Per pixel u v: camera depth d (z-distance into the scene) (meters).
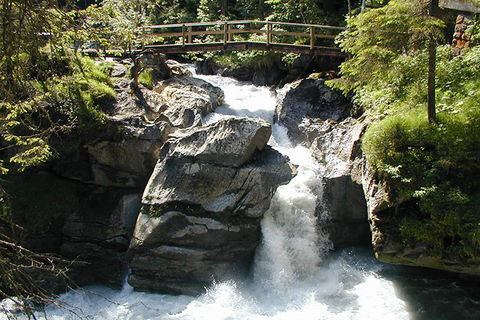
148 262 10.51
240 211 10.52
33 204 11.02
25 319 9.39
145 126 11.72
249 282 10.91
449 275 10.63
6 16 5.28
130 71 14.83
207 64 23.14
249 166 10.52
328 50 16.77
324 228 11.90
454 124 9.20
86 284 11.25
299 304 10.23
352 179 11.58
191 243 10.41
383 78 11.24
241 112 15.47
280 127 14.62
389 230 9.29
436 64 10.78
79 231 11.38
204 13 24.91
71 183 11.77
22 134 10.83
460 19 11.86
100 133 11.56
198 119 12.55
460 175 8.98
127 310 10.06
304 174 12.20
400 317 9.49
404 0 9.49
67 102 11.40
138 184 11.79
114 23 11.85
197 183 10.45
